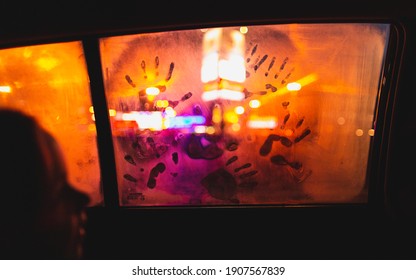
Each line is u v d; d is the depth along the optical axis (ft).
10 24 8.64
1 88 9.72
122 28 8.52
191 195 9.64
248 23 8.27
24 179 4.75
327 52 8.84
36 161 4.69
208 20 8.19
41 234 4.80
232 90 9.25
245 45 9.03
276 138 9.30
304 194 9.36
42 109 9.76
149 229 9.64
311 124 9.16
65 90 9.61
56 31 8.66
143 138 9.59
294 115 9.19
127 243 9.66
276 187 9.42
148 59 9.30
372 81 8.74
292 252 9.22
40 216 4.74
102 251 9.63
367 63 8.71
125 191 9.77
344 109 8.99
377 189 8.83
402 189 8.31
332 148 9.16
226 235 9.43
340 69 8.87
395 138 8.20
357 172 9.13
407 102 8.02
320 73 8.96
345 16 7.84
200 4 8.08
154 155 9.62
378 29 8.45
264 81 9.16
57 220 4.84
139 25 8.39
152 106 9.48
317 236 9.16
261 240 9.32
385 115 8.39
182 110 9.45
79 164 9.85
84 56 9.32
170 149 9.57
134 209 9.69
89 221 9.70
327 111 9.07
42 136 4.78
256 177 9.45
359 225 9.02
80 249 5.14
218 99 9.32
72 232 4.97
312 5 7.80
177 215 9.58
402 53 7.86
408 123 8.07
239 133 9.37
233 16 8.07
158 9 8.21
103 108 9.45
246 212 9.37
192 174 9.59
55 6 8.42
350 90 8.90
